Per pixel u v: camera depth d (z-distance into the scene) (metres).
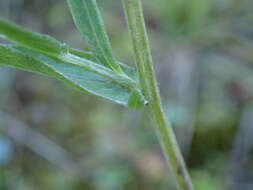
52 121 0.42
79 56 0.16
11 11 0.46
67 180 0.38
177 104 0.39
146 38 0.15
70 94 0.43
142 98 0.16
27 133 0.41
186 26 0.42
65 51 0.15
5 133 0.41
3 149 0.38
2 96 0.43
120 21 0.45
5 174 0.37
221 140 0.38
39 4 0.47
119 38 0.44
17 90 0.44
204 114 0.39
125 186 0.37
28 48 0.15
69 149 0.40
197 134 0.38
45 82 0.44
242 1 0.43
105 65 0.16
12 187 0.37
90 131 0.41
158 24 0.44
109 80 0.16
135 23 0.15
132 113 0.41
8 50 0.15
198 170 0.36
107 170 0.38
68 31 0.46
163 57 0.43
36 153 0.40
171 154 0.17
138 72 0.15
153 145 0.39
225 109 0.39
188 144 0.38
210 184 0.35
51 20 0.46
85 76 0.16
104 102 0.42
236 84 0.41
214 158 0.37
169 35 0.43
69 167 0.39
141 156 0.38
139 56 0.15
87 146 0.40
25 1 0.47
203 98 0.40
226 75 0.41
